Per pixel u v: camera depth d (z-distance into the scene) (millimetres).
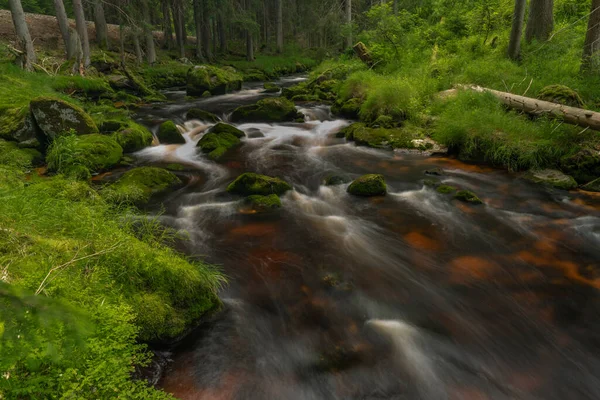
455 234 5742
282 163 9039
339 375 3285
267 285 4461
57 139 8406
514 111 9141
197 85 18734
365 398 3088
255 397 3039
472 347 3641
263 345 3574
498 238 5609
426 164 8766
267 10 41312
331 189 7508
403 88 11695
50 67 18031
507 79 10875
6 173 6195
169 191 7285
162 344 3461
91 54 23031
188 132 11773
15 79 13070
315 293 4348
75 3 18906
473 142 8695
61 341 1963
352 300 4242
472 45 14586
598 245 5371
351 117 13125
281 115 12984
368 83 13820
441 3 18641
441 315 4055
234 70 29312
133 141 9734
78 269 3281
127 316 2822
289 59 35625
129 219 5309
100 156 8234
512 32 12680
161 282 3650
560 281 4609
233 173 8375
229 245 5340
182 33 30078
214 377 3193
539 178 7496
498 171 8156
